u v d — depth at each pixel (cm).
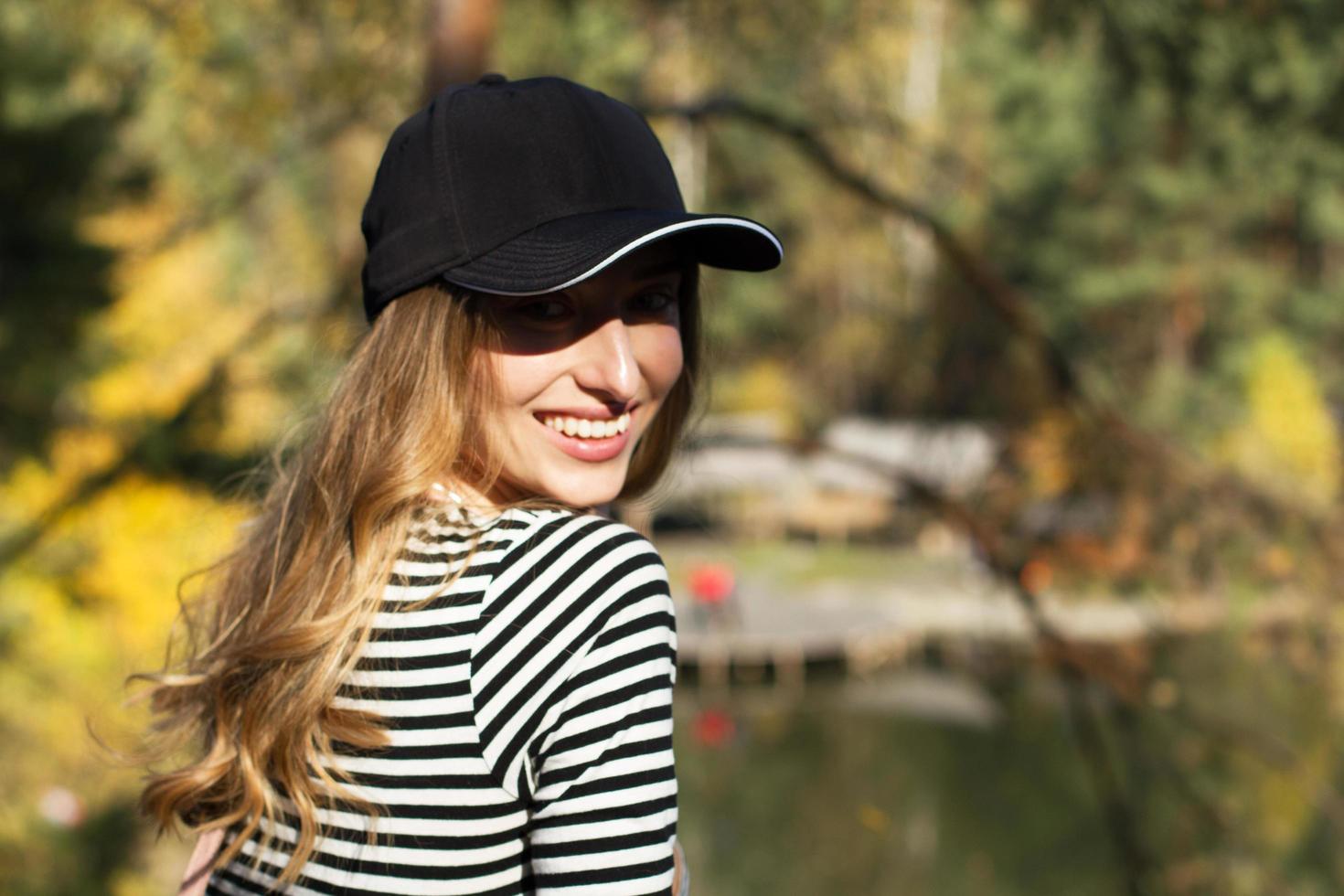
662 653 99
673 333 116
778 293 471
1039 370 400
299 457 120
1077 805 1773
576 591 97
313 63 548
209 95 585
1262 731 375
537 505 106
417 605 99
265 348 436
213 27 560
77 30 550
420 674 98
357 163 772
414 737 97
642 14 489
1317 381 2161
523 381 108
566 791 95
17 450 556
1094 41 409
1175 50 391
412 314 110
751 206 419
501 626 97
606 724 95
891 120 469
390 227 112
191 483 443
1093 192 1872
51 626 699
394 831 97
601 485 111
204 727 121
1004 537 398
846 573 2953
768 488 2750
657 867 95
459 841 96
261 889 106
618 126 114
